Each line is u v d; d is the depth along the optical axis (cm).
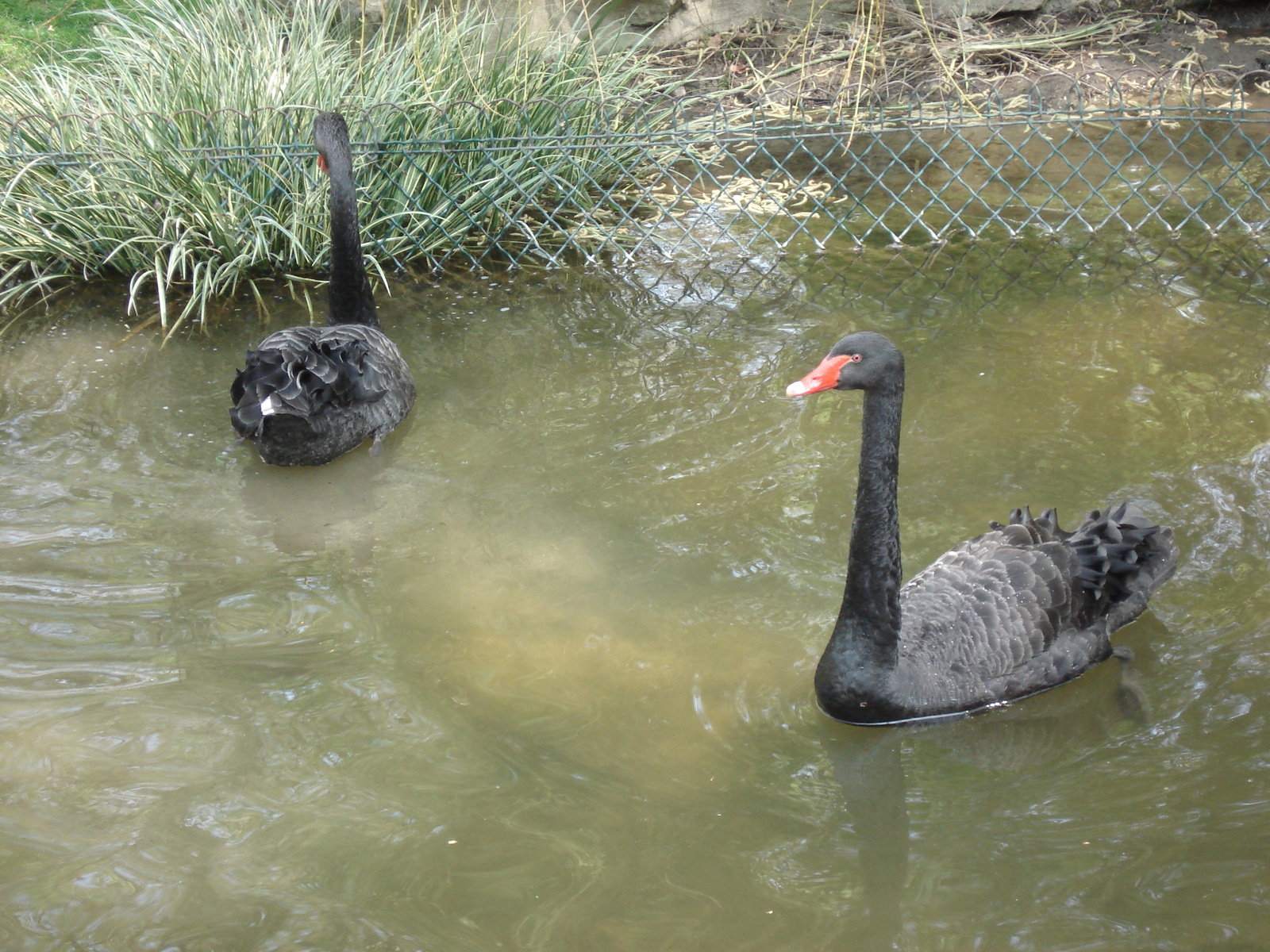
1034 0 874
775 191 708
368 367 546
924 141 751
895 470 464
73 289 617
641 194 659
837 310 597
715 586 504
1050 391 556
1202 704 475
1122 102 699
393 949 436
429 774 463
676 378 570
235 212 618
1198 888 443
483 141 630
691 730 473
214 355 586
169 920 440
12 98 653
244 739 470
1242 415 543
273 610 500
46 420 556
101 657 486
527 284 620
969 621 478
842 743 471
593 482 534
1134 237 633
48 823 454
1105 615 486
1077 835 452
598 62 739
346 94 660
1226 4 875
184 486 536
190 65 647
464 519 525
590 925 439
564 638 493
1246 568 500
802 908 443
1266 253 616
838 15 870
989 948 436
